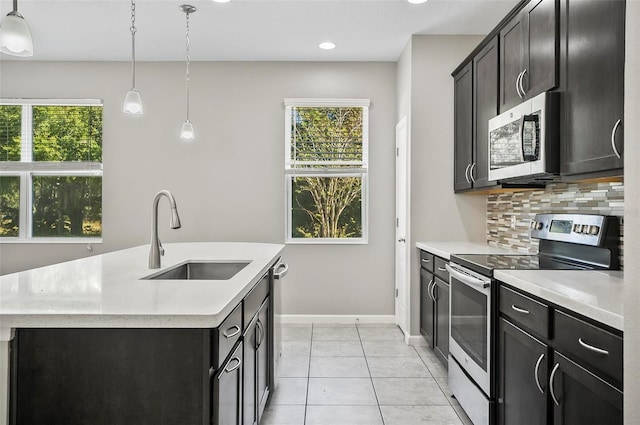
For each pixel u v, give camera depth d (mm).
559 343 1594
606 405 1321
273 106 4562
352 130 4625
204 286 1721
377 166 4559
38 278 1891
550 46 2193
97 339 1333
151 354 1329
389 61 4539
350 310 4586
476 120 3297
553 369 1621
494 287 2164
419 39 3869
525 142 2268
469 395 2451
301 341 3973
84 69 4520
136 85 4531
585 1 1898
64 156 4590
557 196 2756
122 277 1922
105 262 2422
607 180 2010
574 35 1987
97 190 4609
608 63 1736
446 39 3861
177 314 1305
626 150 1097
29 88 4508
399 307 4391
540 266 2311
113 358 1331
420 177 3885
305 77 4555
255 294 2096
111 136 4535
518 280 1897
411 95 3881
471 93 3410
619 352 1257
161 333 1328
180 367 1324
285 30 3748
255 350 2096
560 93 2127
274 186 4566
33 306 1390
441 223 3889
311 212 4668
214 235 4559
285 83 4559
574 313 1508
